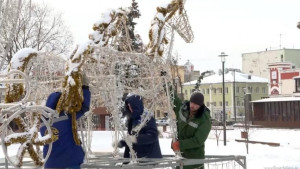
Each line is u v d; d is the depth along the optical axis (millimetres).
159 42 5914
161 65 5941
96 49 5152
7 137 4156
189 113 6160
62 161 4742
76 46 4883
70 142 4781
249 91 79688
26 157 6207
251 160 14859
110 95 5555
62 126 4742
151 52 5875
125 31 6160
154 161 5762
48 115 4352
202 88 81938
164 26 6051
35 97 5785
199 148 6191
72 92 4688
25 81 4406
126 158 6441
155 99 5914
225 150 18969
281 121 52312
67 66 4824
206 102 81312
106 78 5508
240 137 31672
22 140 4203
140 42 6430
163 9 6035
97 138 17953
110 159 6387
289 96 57906
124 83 5672
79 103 4758
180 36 6465
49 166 4754
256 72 97375
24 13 30484
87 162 6227
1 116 4078
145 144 6066
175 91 6301
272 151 18469
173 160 5758
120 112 5707
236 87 78875
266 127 51156
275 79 68062
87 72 5586
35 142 4266
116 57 5449
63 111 4750
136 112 5934
